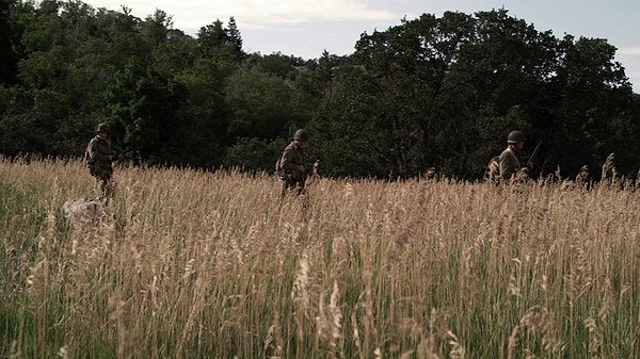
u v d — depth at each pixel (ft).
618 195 36.47
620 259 25.40
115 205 37.37
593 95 144.05
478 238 23.38
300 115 276.82
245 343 17.07
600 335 17.29
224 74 304.50
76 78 188.34
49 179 46.85
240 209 34.35
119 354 14.34
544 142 143.74
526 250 23.07
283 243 21.58
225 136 254.47
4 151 114.21
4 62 181.88
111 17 352.28
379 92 139.23
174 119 139.03
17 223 26.58
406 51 134.72
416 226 23.22
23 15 280.51
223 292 19.39
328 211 29.07
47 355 16.24
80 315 17.40
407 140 133.08
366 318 14.88
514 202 29.45
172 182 45.34
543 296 21.08
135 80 137.18
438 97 134.41
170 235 22.90
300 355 15.89
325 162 132.05
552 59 142.72
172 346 17.42
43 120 123.75
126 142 132.36
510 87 139.03
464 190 36.50
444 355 16.94
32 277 16.47
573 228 27.20
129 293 19.22
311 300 15.96
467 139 129.18
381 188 40.22
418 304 16.67
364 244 17.35
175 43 369.30
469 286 19.06
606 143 143.64
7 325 17.88
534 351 18.48
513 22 138.62
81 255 19.29
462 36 137.59
